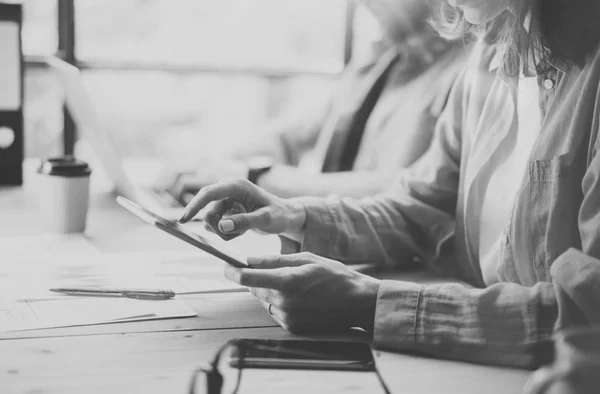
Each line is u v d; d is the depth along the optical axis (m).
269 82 7.61
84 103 1.82
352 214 1.41
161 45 7.26
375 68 2.46
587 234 0.94
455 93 1.47
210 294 1.18
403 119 2.22
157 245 1.55
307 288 0.99
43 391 0.79
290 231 1.36
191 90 7.59
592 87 1.06
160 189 2.18
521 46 1.16
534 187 1.12
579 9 1.08
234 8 7.38
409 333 0.94
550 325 0.90
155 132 7.58
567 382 0.51
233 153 2.74
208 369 0.85
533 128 1.28
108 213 1.88
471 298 0.94
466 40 1.45
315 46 7.49
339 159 2.40
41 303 1.09
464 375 0.87
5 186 2.17
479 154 1.34
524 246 1.15
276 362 0.89
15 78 2.14
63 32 2.55
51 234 1.63
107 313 1.06
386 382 0.84
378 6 2.35
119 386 0.81
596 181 0.95
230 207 1.33
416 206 1.44
